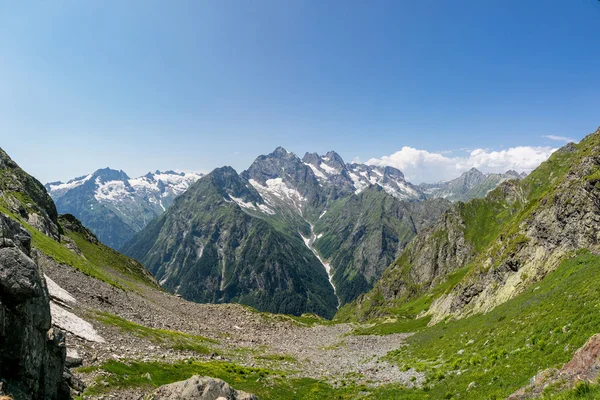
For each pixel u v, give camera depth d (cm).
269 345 8662
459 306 9500
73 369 3022
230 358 5838
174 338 5772
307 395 4247
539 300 4566
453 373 3853
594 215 6072
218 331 8825
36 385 1911
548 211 7506
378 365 6156
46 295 2078
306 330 12131
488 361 3538
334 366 6494
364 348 8744
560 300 3869
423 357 5759
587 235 5991
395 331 11169
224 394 2384
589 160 7612
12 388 1694
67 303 5050
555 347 2800
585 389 1775
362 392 4191
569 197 6888
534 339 3284
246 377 4488
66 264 7788
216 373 4200
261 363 5947
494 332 4672
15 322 1761
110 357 3597
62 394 2294
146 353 4297
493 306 7238
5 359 1723
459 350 4959
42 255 7425
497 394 2561
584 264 4909
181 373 3825
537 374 2364
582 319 2866
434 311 12475
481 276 9119
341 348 8894
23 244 2022
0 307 1659
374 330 12050
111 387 2936
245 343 8225
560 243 6562
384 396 3797
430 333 8512
